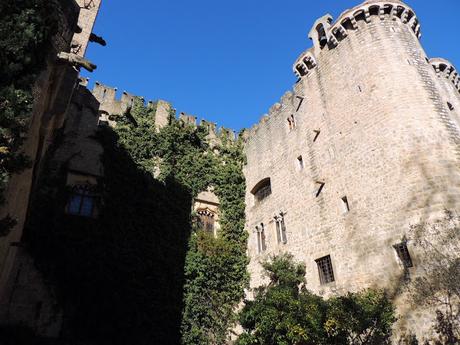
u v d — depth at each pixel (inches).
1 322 708.7
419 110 738.8
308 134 979.3
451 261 513.0
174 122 1165.7
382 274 647.8
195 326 864.9
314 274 804.0
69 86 595.5
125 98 1130.7
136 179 979.3
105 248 847.1
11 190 379.6
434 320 540.7
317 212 855.7
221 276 971.3
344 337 561.0
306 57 1064.8
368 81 835.4
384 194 701.9
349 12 935.0
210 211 1102.4
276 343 633.0
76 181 922.1
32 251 789.2
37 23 359.3
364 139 790.5
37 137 493.0
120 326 784.3
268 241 1009.5
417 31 946.7
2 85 331.9
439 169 657.0
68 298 776.9
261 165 1171.3
